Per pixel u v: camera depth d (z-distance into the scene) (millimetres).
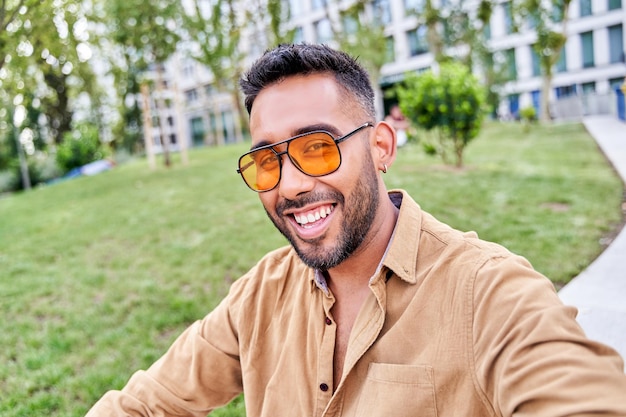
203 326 1420
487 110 9062
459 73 8914
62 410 2895
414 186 7648
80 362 3424
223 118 43125
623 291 3254
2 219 9094
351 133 1062
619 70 27906
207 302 4164
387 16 30828
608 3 27672
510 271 933
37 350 3635
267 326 1287
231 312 1369
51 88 15891
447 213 5941
